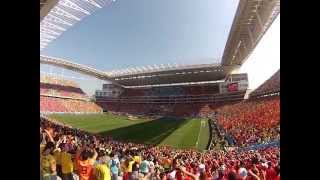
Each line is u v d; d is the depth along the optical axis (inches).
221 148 692.7
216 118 1069.8
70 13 893.2
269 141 674.2
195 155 589.0
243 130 842.8
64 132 647.8
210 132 891.4
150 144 789.2
